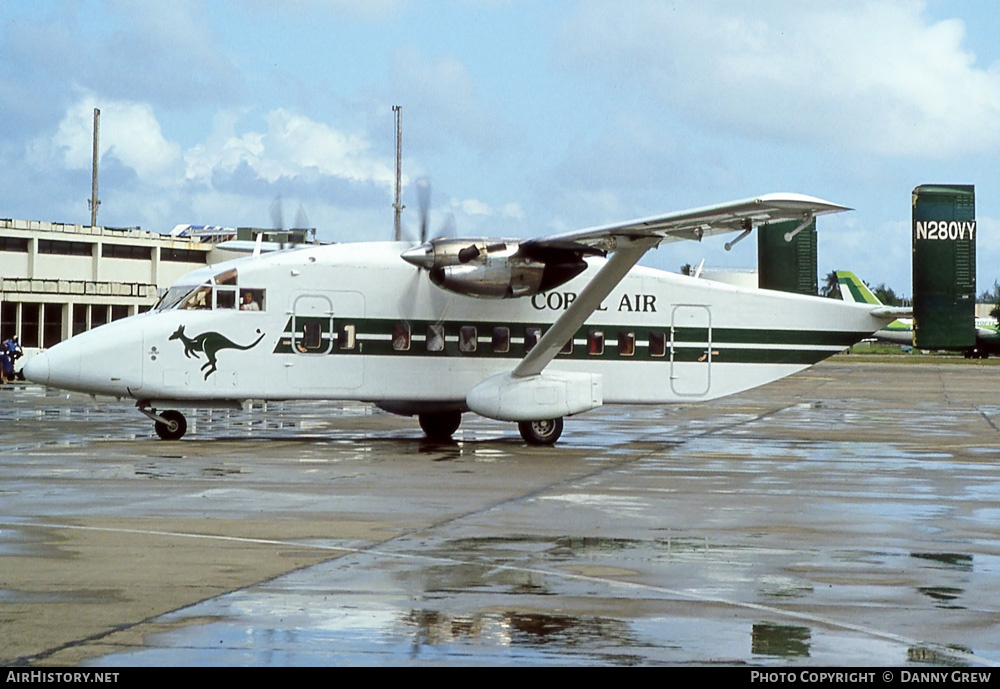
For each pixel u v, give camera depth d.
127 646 7.12
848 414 32.69
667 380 23.27
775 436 24.77
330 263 21.56
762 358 23.66
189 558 9.92
